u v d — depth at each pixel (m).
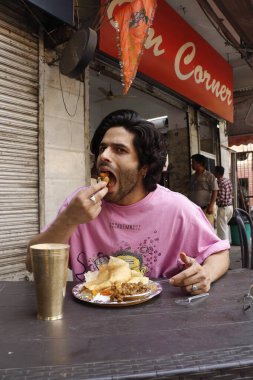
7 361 0.72
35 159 3.30
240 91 8.20
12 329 0.90
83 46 2.87
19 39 3.14
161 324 0.93
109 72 4.47
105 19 3.48
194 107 6.69
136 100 8.04
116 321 0.96
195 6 5.09
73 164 3.69
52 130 3.46
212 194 6.19
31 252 0.98
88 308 1.08
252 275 1.52
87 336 0.85
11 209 3.07
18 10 3.12
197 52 5.52
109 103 8.38
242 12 4.05
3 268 3.01
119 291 1.11
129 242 1.55
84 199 1.18
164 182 6.76
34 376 0.66
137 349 0.77
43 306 0.97
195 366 0.70
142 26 3.19
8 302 1.15
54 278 0.96
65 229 1.24
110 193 1.44
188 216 1.55
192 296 1.19
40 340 0.83
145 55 4.34
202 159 6.19
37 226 3.31
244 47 5.21
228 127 8.43
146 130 1.41
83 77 3.85
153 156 1.44
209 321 0.96
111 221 1.55
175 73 5.03
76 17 3.55
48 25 3.38
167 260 1.60
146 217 1.54
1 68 2.98
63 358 0.73
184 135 6.55
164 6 4.59
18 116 3.13
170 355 0.75
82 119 3.83
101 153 1.44
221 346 0.79
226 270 1.51
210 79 6.07
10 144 3.07
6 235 3.03
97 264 1.57
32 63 3.27
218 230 7.09
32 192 3.26
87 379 0.65
